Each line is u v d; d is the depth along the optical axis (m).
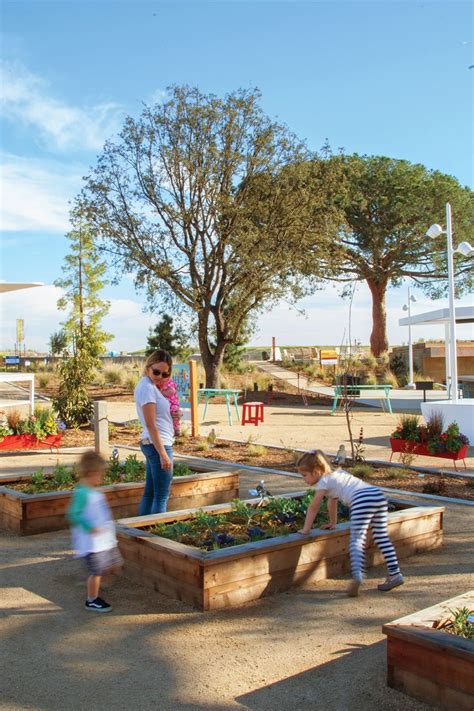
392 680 3.42
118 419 18.03
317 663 3.72
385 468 10.13
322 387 30.23
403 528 5.73
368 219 32.81
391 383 31.92
